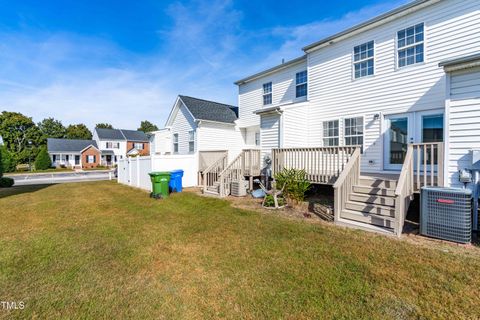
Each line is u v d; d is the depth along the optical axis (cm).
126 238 465
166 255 385
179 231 503
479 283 285
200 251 398
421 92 712
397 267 327
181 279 311
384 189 554
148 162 1186
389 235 452
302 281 299
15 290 286
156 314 242
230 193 955
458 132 496
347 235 457
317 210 655
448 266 326
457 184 495
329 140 945
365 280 297
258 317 236
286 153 817
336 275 311
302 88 1110
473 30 631
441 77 679
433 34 693
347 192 584
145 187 1216
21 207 764
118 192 1084
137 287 292
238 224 543
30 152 3812
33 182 1841
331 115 937
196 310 248
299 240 437
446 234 418
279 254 379
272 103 1257
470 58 465
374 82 812
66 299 268
